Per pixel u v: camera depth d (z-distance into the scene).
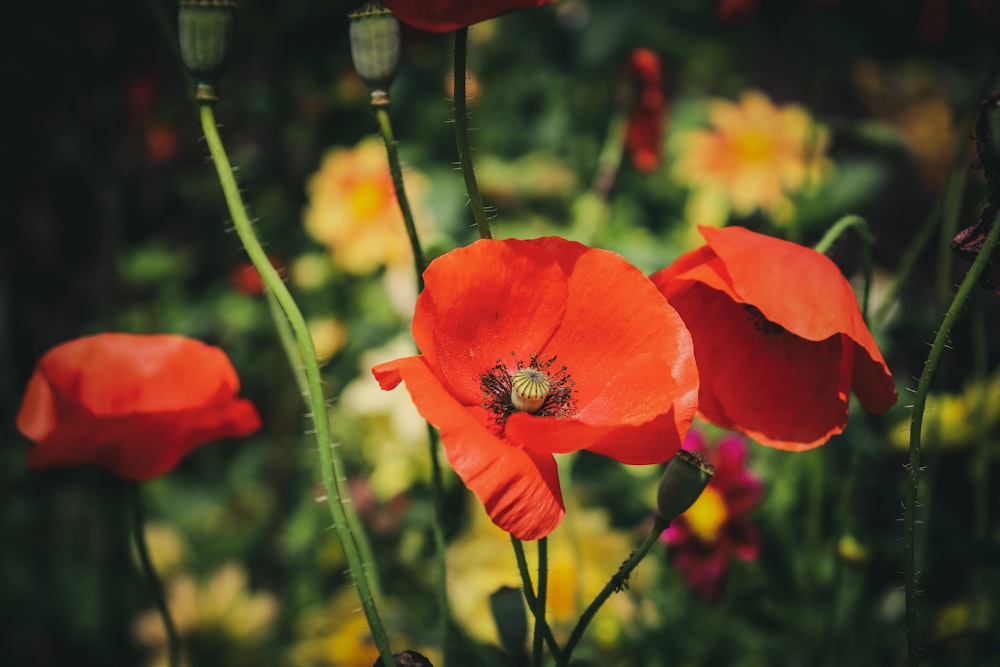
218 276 1.26
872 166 0.96
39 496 1.06
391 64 0.38
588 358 0.36
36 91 1.15
